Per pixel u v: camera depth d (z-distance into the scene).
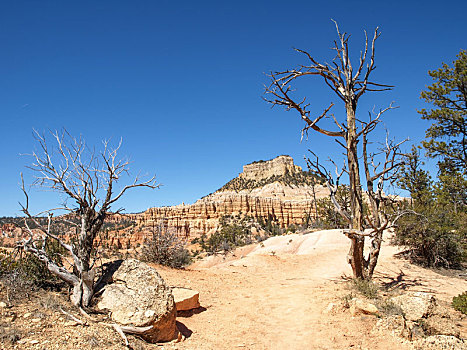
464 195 23.48
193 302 10.56
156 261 17.12
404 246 21.36
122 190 9.16
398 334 8.50
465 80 22.00
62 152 8.40
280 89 13.82
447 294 13.30
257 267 20.73
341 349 7.99
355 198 13.98
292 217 117.44
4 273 8.21
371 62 14.17
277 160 183.25
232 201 115.00
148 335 7.45
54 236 8.32
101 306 8.02
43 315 6.67
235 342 8.33
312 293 13.18
